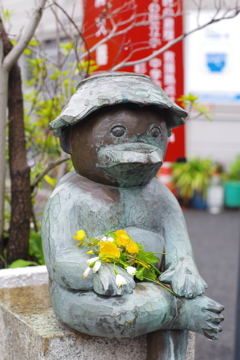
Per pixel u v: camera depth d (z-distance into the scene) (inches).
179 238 60.1
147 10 115.1
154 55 95.3
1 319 67.2
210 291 152.4
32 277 80.0
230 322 132.0
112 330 49.7
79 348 56.4
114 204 57.3
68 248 54.4
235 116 294.0
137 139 53.6
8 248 92.4
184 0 127.6
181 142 122.8
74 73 104.7
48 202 58.7
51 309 64.9
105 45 115.0
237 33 254.7
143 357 60.4
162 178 299.6
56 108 102.9
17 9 182.5
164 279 55.3
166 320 52.1
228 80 265.3
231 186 301.9
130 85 53.1
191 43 254.5
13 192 92.2
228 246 212.2
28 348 58.6
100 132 53.8
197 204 305.3
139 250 54.1
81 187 57.7
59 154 101.5
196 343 121.8
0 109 85.0
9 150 93.0
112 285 49.1
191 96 89.6
